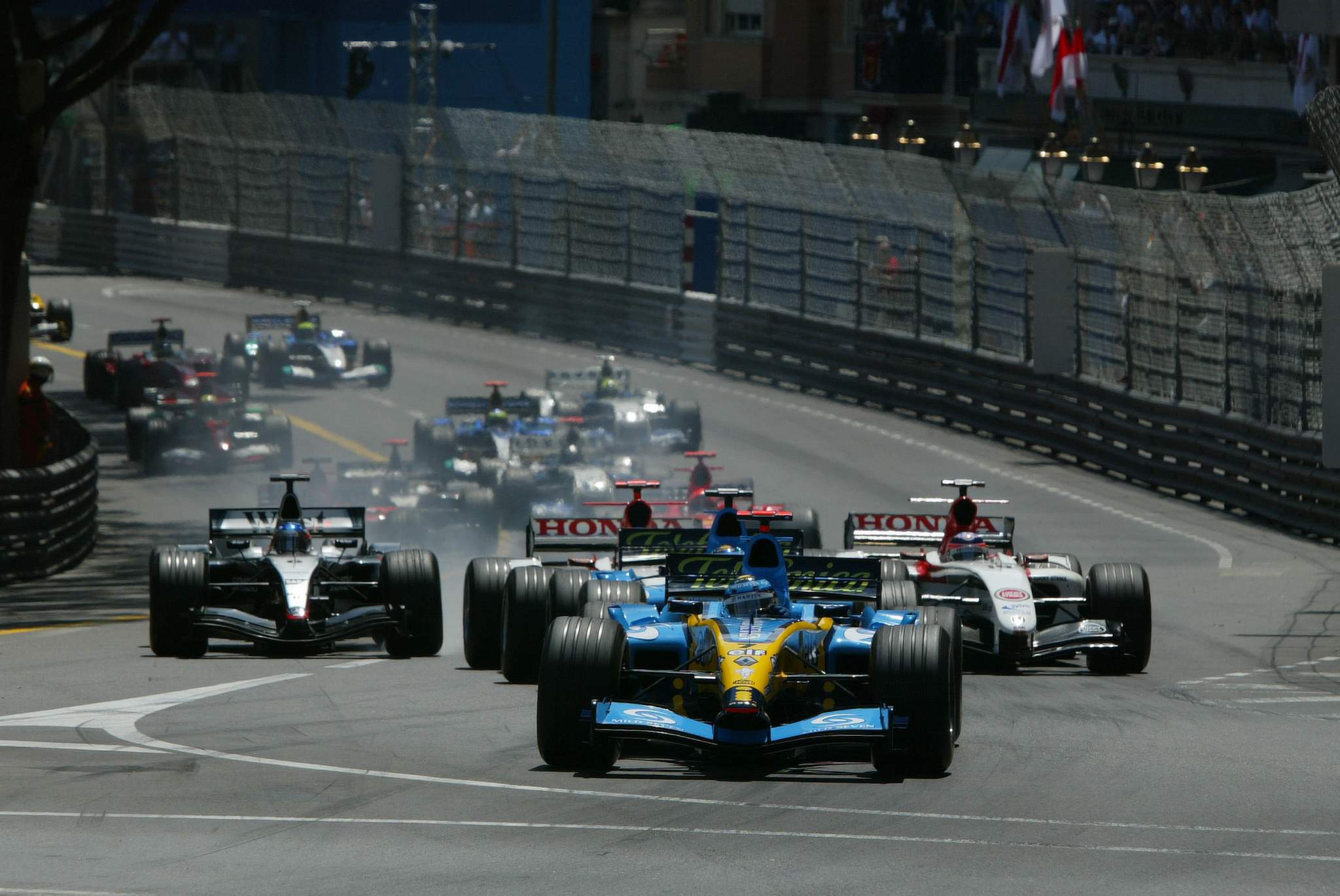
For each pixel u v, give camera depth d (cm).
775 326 15388
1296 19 8038
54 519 8588
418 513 8438
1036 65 15162
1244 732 4331
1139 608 5594
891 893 2758
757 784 3572
